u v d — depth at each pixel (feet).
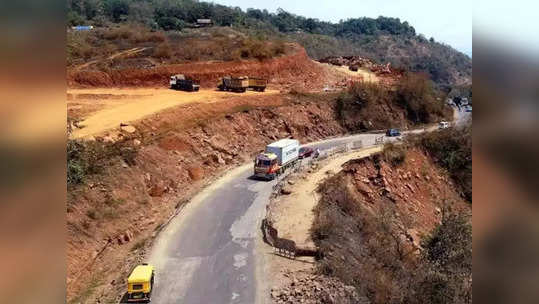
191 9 430.61
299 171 155.02
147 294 77.30
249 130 184.24
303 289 78.84
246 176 149.28
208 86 230.27
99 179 111.96
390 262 103.55
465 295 84.33
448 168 197.88
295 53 292.40
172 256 93.56
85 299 80.84
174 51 251.19
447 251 107.76
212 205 122.11
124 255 98.43
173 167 138.41
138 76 217.56
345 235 106.22
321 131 216.95
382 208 155.02
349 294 77.61
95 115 154.51
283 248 95.86
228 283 82.89
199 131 162.20
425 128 259.60
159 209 121.08
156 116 156.76
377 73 357.41
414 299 84.53
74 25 332.80
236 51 259.80
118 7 419.54
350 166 164.76
